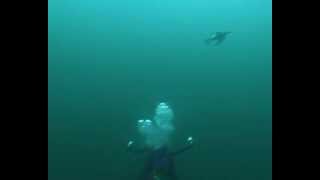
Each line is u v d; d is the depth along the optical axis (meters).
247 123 12.09
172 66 22.11
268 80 19.70
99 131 10.20
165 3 28.41
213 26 27.84
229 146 9.54
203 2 28.30
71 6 27.69
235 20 28.38
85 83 17.05
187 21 28.23
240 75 20.91
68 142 9.28
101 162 7.91
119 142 9.23
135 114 12.31
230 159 8.48
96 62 21.48
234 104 14.52
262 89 17.59
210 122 11.92
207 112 13.15
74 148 8.87
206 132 10.73
